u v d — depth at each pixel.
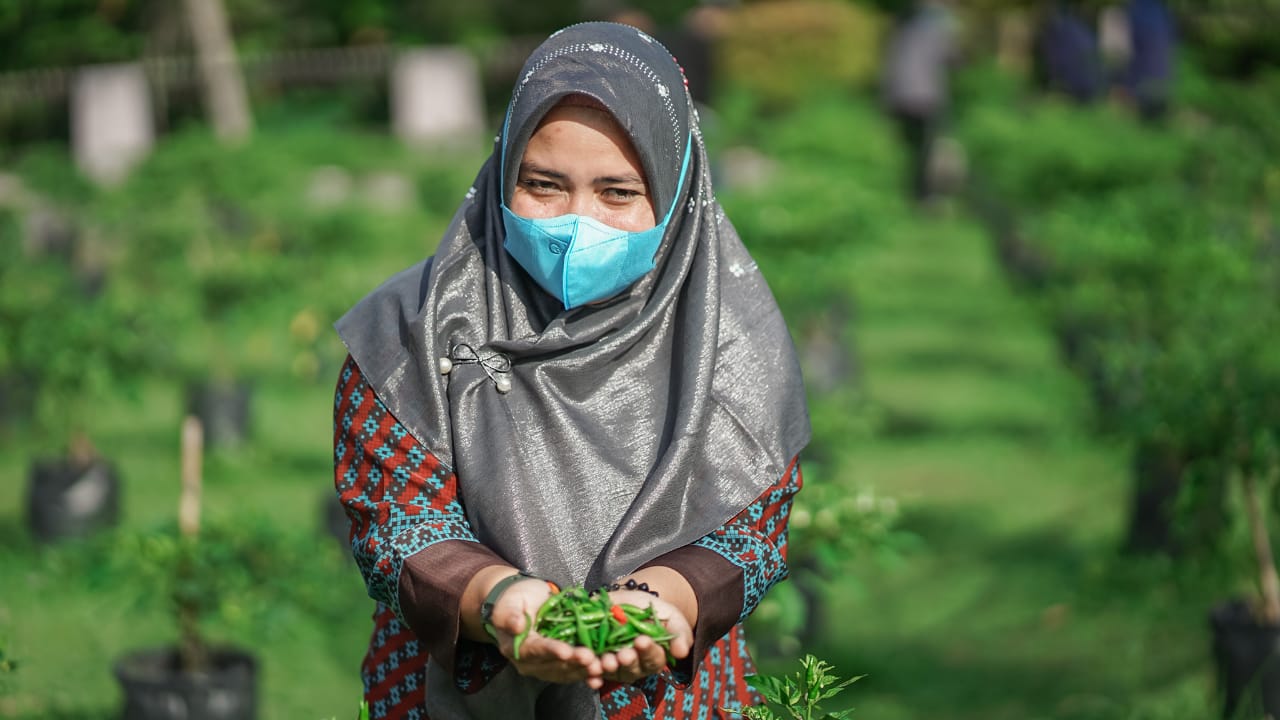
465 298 2.18
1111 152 8.62
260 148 9.99
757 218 7.56
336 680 5.04
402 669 2.20
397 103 19.62
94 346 6.54
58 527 6.42
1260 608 4.56
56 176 11.02
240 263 8.16
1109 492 7.07
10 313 6.60
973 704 4.82
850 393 8.48
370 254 11.26
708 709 2.24
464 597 1.93
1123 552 6.06
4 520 6.81
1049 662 5.16
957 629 5.51
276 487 7.45
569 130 2.08
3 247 8.26
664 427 2.15
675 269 2.18
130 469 7.73
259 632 4.50
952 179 16.19
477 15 21.12
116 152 16.62
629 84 2.08
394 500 2.09
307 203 9.74
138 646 5.27
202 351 10.55
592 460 2.10
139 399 6.82
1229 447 4.66
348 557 5.95
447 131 19.34
